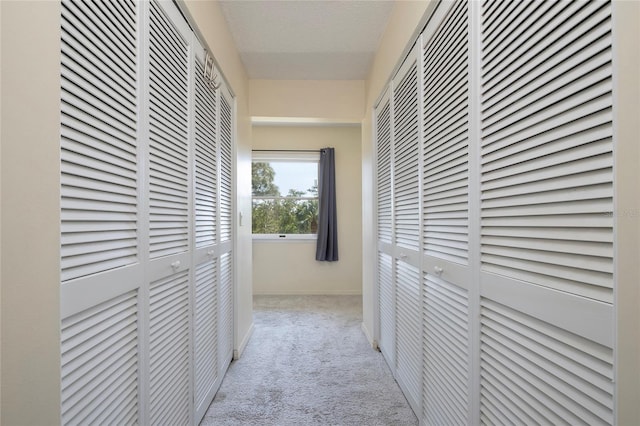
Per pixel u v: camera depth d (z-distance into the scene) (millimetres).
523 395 850
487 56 990
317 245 4535
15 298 544
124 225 958
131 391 988
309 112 3062
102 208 847
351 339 2844
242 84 2729
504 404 920
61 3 686
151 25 1115
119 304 933
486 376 1019
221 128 2092
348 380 2117
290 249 4605
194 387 1532
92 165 800
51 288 622
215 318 1927
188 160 1472
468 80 1088
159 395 1176
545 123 752
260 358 2449
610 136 596
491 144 978
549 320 740
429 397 1503
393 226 2098
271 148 4551
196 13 1505
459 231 1198
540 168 773
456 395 1214
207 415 1739
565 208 703
